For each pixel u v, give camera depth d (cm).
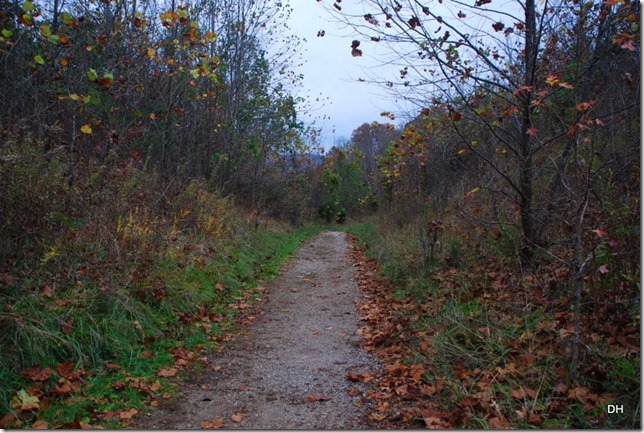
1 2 768
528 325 527
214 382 488
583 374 427
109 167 765
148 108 1108
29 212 549
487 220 790
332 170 3266
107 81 663
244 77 1568
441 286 743
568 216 608
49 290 508
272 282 976
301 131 1933
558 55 686
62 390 413
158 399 441
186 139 1309
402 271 901
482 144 884
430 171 1159
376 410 428
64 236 585
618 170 555
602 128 583
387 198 1702
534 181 730
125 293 579
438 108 809
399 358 535
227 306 743
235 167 1531
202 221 991
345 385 484
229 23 1495
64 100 798
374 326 675
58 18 874
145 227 725
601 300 506
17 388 404
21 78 783
